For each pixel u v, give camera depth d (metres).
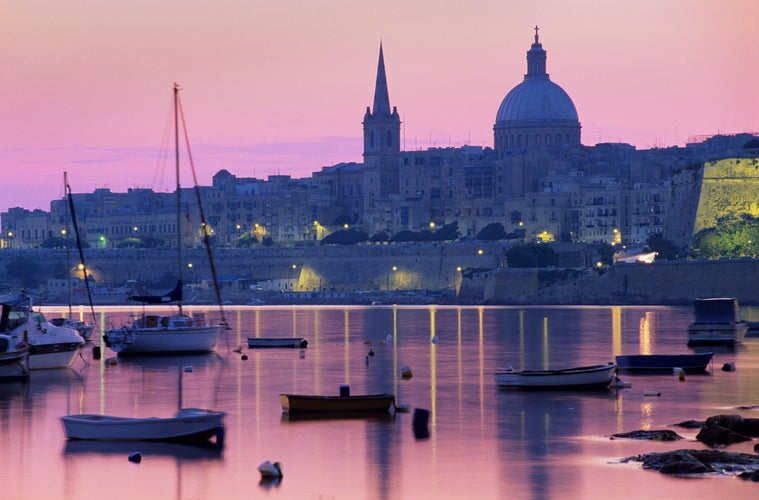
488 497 133.62
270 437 164.00
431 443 159.88
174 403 196.75
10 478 142.62
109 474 144.12
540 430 167.88
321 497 134.62
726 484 134.50
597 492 133.88
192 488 138.50
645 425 170.75
